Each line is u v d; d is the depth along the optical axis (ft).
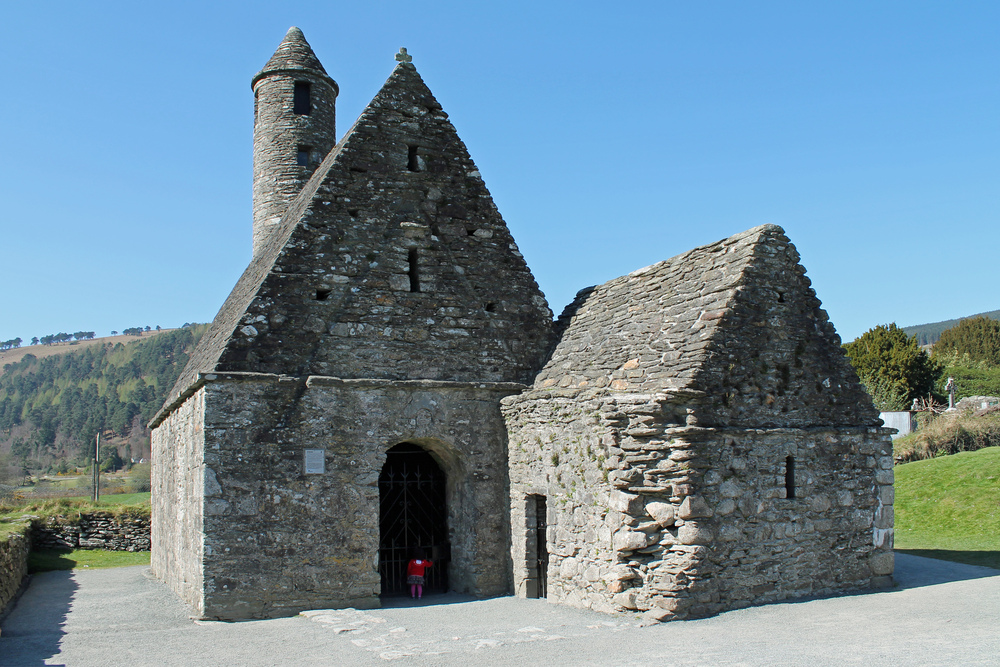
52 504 96.94
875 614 37.22
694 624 36.68
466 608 44.88
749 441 41.22
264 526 44.73
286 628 40.34
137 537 88.22
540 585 48.62
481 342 52.54
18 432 410.52
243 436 44.98
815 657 28.96
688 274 47.44
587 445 42.60
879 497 45.42
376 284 50.31
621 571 39.50
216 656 33.96
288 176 73.51
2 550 52.65
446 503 53.67
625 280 53.72
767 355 43.21
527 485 48.44
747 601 39.93
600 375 47.03
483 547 49.83
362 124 52.60
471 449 50.52
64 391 460.96
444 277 52.47
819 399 44.60
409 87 54.70
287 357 47.09
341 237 50.14
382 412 48.52
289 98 75.00
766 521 41.11
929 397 150.41
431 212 53.16
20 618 45.98
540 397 47.16
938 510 71.20
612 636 34.83
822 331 45.62
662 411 39.65
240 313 48.14
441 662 30.99
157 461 70.08
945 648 29.68
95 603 51.29
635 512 39.47
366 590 46.44
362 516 46.98
